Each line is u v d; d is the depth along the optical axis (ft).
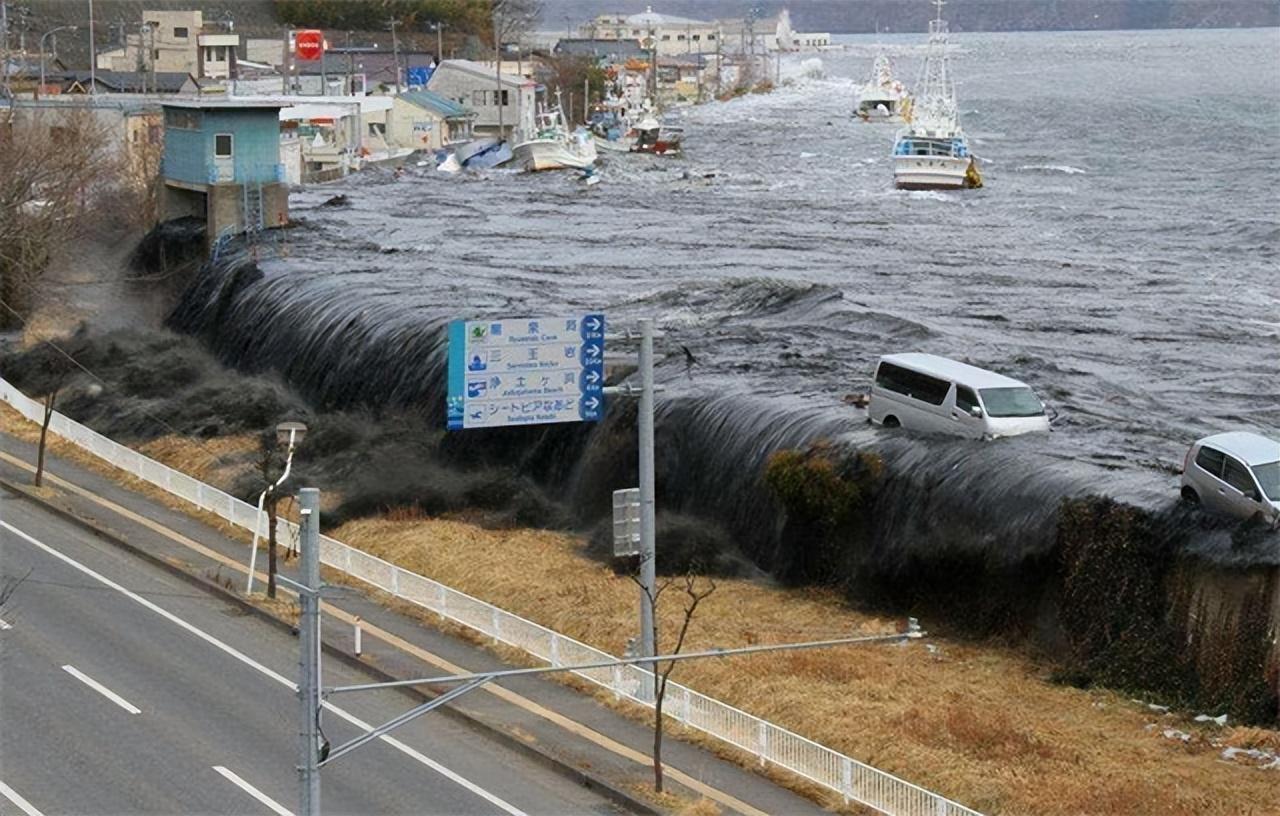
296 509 194.70
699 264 346.74
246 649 151.43
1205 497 143.54
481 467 211.00
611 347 235.61
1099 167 629.51
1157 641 140.05
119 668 144.25
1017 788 116.67
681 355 228.43
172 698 137.90
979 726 127.75
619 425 196.75
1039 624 150.10
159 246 325.62
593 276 321.32
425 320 246.06
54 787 119.14
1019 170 619.26
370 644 152.46
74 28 632.38
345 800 118.62
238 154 323.78
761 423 188.34
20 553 178.50
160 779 121.39
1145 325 283.59
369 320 252.42
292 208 428.56
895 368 181.06
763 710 133.90
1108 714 134.41
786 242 395.34
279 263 298.56
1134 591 143.02
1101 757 123.85
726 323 262.47
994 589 153.99
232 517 191.93
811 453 174.50
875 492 168.66
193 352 278.26
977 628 154.61
